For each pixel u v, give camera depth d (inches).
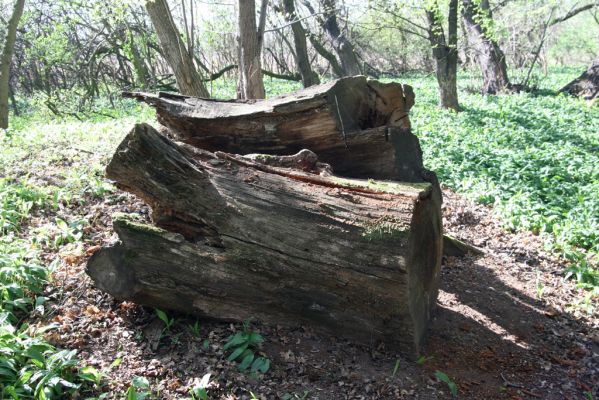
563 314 220.7
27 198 241.4
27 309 173.0
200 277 164.7
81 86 895.1
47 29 834.8
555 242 295.4
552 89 984.9
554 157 436.8
